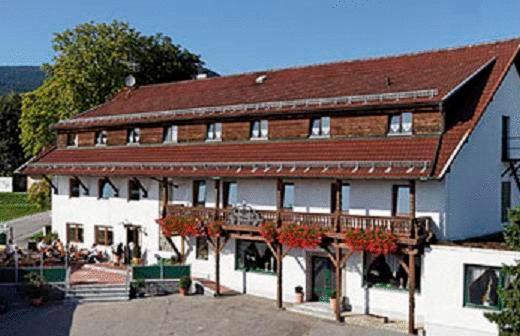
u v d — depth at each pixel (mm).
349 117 28578
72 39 51156
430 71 29766
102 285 31078
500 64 28375
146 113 37562
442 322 23641
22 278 30578
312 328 25062
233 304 29172
